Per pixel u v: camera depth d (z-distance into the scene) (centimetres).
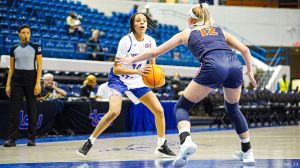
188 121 459
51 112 1103
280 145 784
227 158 578
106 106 1232
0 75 1360
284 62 2803
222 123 1562
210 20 486
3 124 1029
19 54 818
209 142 862
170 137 1045
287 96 1773
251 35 2567
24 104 1051
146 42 593
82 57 1745
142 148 760
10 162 564
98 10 2289
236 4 2681
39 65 828
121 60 464
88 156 630
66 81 1617
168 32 2203
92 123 1198
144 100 604
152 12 2417
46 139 997
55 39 1744
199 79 455
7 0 1762
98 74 1717
